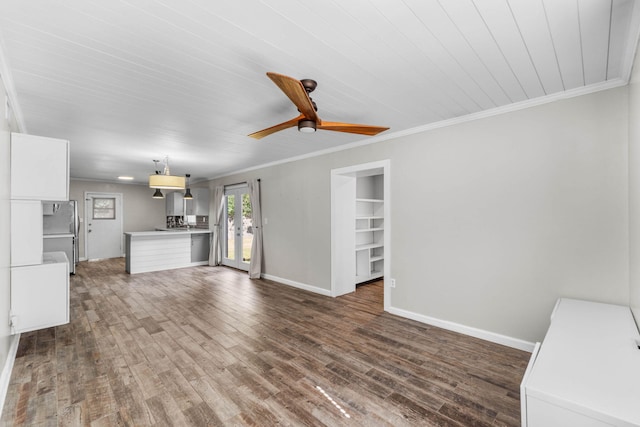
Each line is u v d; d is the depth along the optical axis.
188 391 2.10
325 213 4.67
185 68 2.06
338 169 4.42
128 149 4.42
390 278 3.72
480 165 2.95
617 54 1.89
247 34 1.68
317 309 3.95
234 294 4.71
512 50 1.86
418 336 3.03
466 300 3.06
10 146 2.38
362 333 3.12
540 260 2.60
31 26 1.57
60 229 6.39
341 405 1.95
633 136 1.97
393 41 1.76
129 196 8.79
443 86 2.38
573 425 1.02
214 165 5.94
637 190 1.84
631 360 1.32
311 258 4.92
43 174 2.53
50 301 2.58
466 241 3.05
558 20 1.56
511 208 2.76
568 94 2.44
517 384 2.17
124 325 3.37
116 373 2.34
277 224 5.59
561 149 2.49
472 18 1.55
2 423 1.76
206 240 7.69
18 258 2.45
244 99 2.58
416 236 3.46
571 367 1.26
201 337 3.04
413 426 1.75
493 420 1.80
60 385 2.17
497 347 2.76
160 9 1.45
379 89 2.43
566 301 2.35
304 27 1.62
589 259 2.36
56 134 3.61
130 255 6.34
